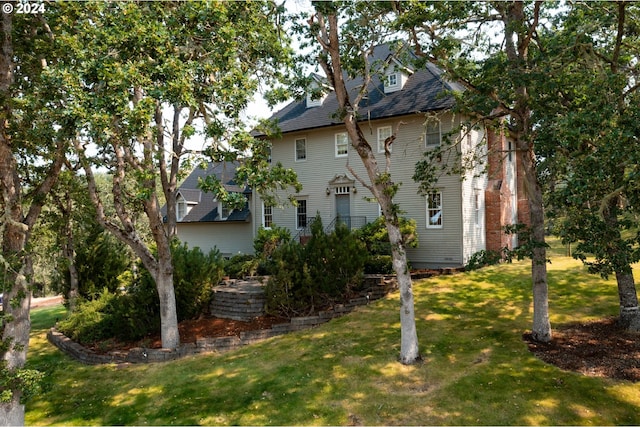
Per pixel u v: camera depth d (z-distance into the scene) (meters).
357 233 16.72
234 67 7.90
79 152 8.46
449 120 17.94
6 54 7.28
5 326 7.15
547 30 11.19
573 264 16.30
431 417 6.90
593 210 7.14
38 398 8.89
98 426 7.51
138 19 6.80
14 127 6.93
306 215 22.20
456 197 17.73
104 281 16.19
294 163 22.58
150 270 11.16
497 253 9.38
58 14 7.01
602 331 9.90
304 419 7.16
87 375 10.14
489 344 9.70
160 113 10.37
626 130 6.29
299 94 10.98
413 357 9.08
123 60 6.84
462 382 8.00
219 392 8.47
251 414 7.47
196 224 28.22
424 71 20.59
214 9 7.17
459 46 11.41
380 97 20.44
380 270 16.36
